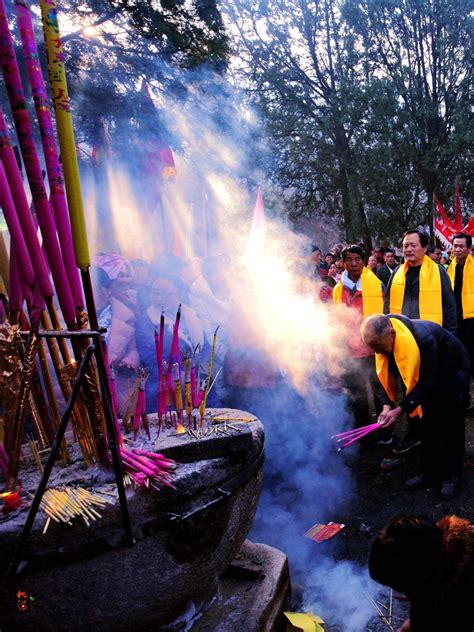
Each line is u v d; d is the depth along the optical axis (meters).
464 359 3.13
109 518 1.42
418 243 3.95
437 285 3.85
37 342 1.45
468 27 16.81
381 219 16.91
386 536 1.37
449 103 17.88
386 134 16.61
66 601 1.41
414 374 2.87
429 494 3.25
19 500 1.42
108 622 1.48
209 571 1.69
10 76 1.35
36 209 1.42
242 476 1.73
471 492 3.22
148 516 1.48
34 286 1.46
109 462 1.57
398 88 17.06
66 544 1.37
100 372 1.35
